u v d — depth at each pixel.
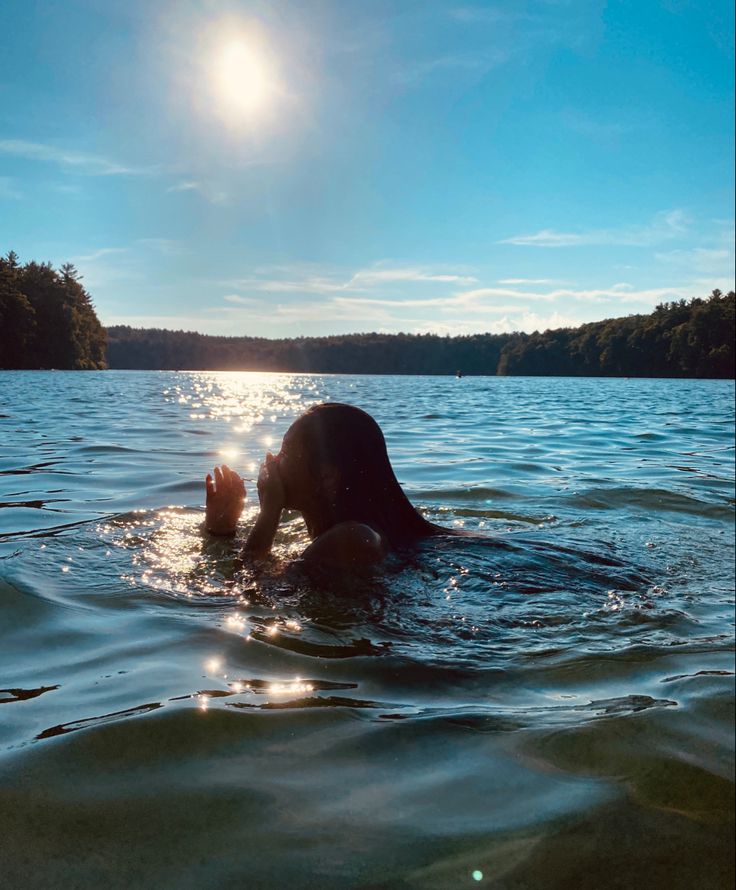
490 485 6.52
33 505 5.11
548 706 2.25
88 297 89.62
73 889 1.36
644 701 2.32
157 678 2.31
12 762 1.77
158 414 15.70
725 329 100.62
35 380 36.50
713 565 4.06
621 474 7.63
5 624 2.77
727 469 8.36
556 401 26.08
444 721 2.10
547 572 3.52
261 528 3.64
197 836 1.53
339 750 1.90
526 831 1.61
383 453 3.77
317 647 2.64
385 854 1.50
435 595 3.17
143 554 3.77
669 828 1.66
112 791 1.67
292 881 1.41
